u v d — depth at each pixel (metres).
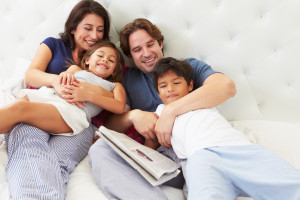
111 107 1.06
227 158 0.71
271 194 0.62
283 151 0.93
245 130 1.10
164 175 0.76
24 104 0.83
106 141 0.82
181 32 1.28
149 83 1.25
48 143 0.90
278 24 1.13
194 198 0.62
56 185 0.70
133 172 0.78
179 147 0.86
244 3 1.16
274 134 1.03
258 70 1.18
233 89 0.93
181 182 0.85
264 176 0.64
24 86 1.31
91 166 0.87
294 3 1.09
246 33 1.18
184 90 1.00
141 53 1.19
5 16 1.56
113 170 0.77
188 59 1.18
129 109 1.27
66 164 0.86
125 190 0.72
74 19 1.24
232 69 1.21
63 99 1.00
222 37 1.22
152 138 1.00
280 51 1.15
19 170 0.69
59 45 1.32
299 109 1.14
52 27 1.45
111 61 1.20
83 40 1.27
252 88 1.20
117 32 1.39
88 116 1.05
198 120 0.84
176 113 0.89
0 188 0.68
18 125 0.82
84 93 1.01
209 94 0.90
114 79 1.25
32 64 1.21
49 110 0.89
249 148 0.73
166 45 1.31
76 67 1.21
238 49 1.19
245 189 0.66
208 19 1.23
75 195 0.73
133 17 1.34
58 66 1.26
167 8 1.28
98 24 1.25
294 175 0.62
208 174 0.65
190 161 0.73
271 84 1.17
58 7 1.43
